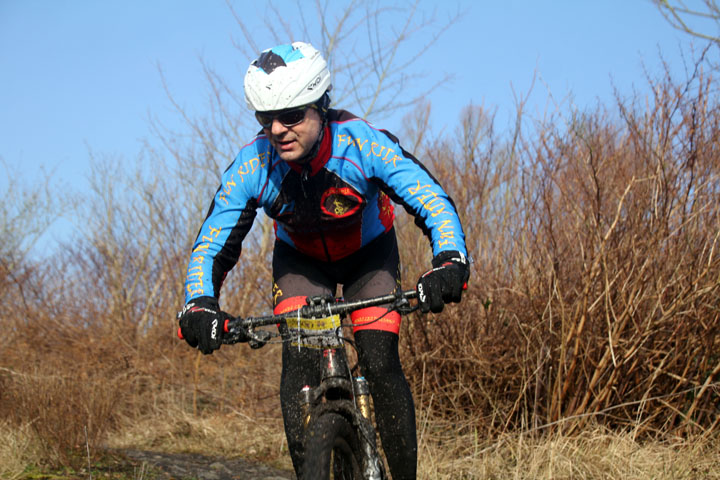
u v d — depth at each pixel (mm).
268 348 6285
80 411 4324
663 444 4070
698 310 4109
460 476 3930
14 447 3883
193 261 2617
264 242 6656
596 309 4324
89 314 7742
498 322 4707
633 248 4168
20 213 9375
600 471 3785
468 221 4945
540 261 4520
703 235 4199
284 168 2656
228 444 4824
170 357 6773
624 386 4289
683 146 4242
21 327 7336
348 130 2645
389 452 2629
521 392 4387
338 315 2326
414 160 2629
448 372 4820
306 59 2477
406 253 5051
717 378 4262
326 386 2307
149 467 4090
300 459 2529
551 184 4465
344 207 2697
